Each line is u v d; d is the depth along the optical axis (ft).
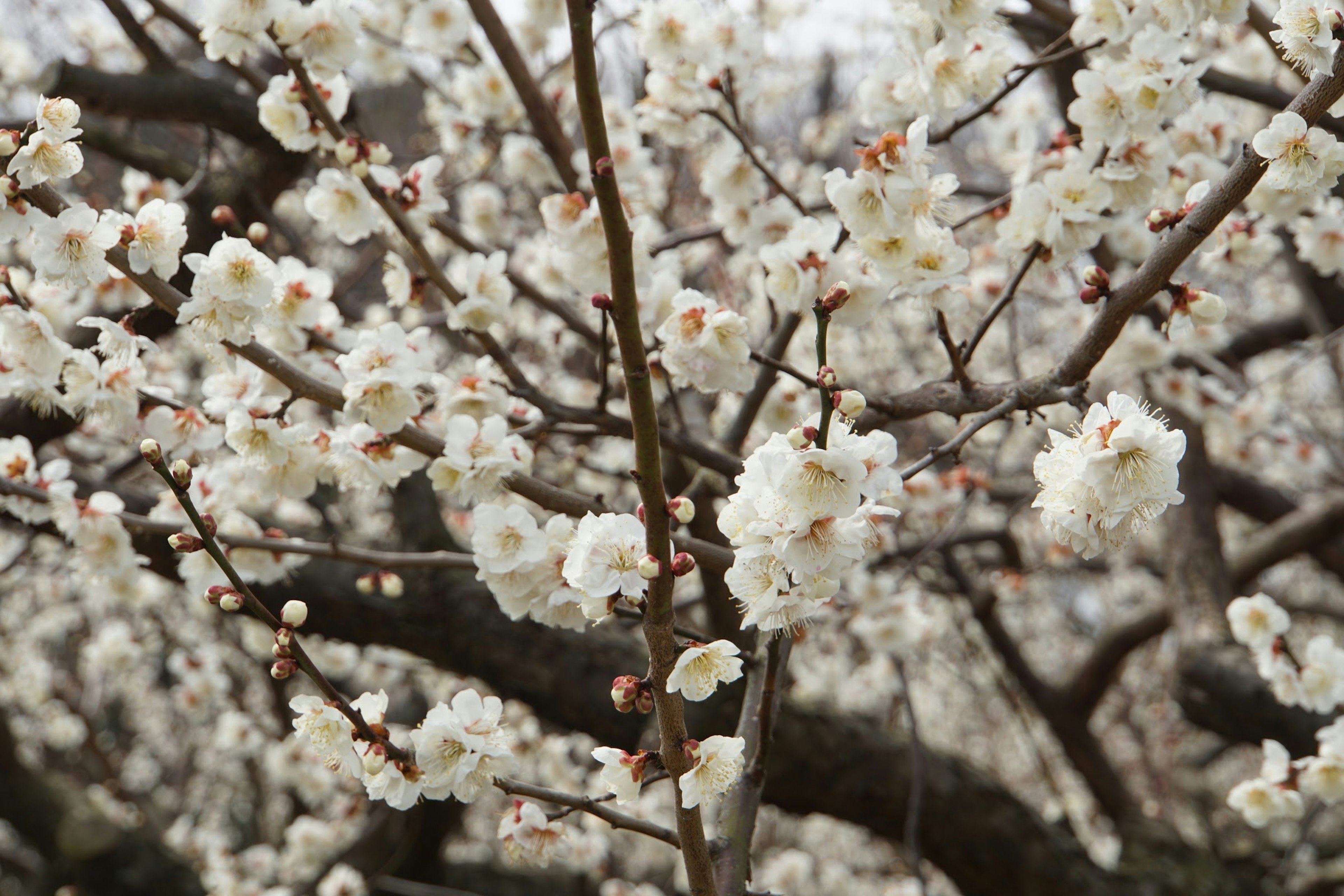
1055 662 26.20
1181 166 7.36
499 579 5.82
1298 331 17.78
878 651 11.44
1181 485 14.56
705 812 6.37
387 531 17.46
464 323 7.42
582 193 10.00
